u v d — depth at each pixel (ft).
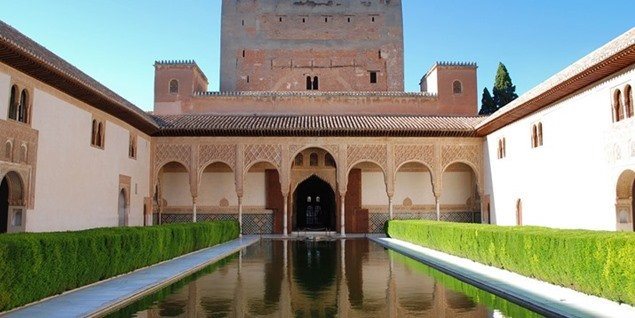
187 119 66.64
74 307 19.86
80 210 43.83
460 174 71.10
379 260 38.73
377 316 19.20
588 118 40.70
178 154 63.67
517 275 28.37
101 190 48.37
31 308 19.74
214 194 69.56
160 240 35.22
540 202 49.06
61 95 40.81
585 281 22.07
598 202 39.14
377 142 64.28
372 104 76.28
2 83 33.01
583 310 18.90
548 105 47.52
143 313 19.75
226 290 25.16
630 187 36.73
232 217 69.46
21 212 35.32
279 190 69.97
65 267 22.77
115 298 21.72
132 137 57.21
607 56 33.81
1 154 32.65
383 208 70.59
